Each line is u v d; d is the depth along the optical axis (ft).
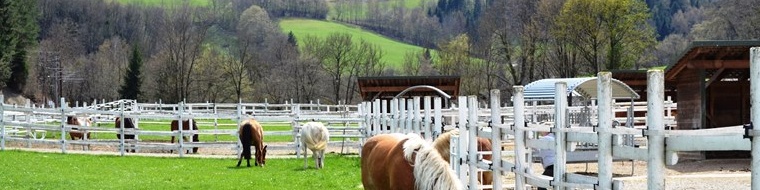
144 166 80.02
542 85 95.61
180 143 94.27
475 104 37.86
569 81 89.92
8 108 95.30
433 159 26.84
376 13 410.52
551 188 28.73
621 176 57.77
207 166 81.05
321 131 76.28
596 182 25.46
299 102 263.90
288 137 123.75
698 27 256.52
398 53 336.29
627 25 207.92
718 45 74.13
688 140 21.43
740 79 81.15
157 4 378.32
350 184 61.21
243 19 333.42
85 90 286.25
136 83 264.11
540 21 232.32
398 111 67.05
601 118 24.63
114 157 89.92
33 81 270.46
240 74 256.93
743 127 19.80
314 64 263.90
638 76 132.05
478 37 271.28
